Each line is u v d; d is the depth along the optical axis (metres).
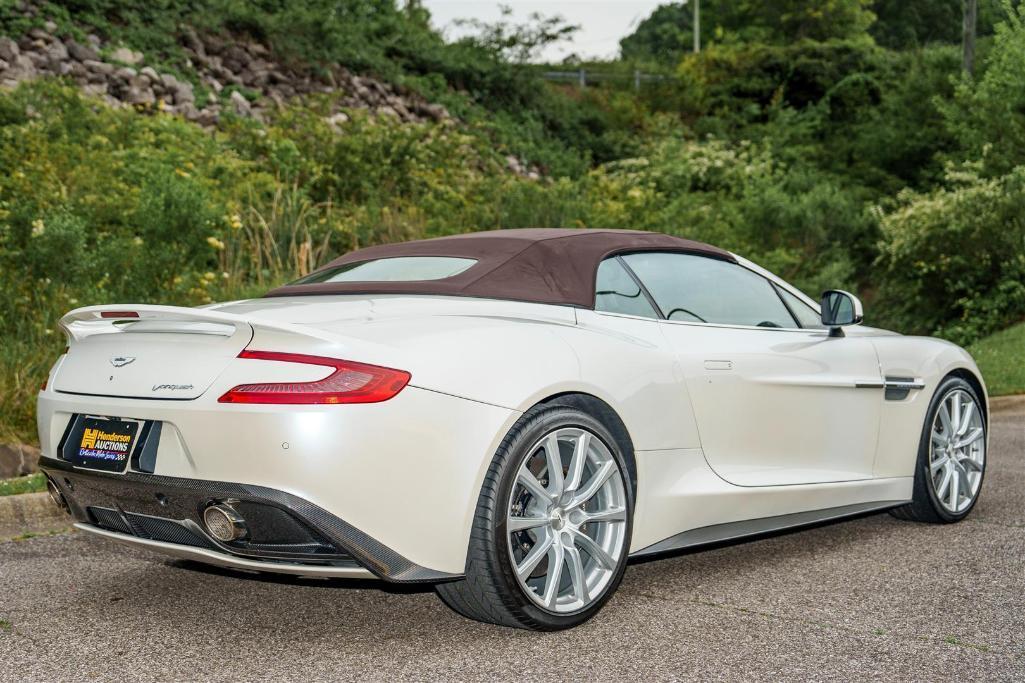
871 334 4.92
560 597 3.37
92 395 3.21
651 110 32.47
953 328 16.92
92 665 3.01
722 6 46.31
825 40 38.84
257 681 2.88
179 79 17.34
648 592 3.80
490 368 3.14
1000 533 4.78
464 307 3.46
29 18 15.78
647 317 3.86
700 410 3.79
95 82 15.92
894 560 4.26
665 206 19.05
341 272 4.09
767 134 29.50
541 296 3.65
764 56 33.03
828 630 3.29
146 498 3.06
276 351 2.96
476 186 15.31
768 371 4.09
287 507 2.82
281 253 10.42
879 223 19.41
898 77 30.69
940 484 4.99
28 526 4.89
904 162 26.23
